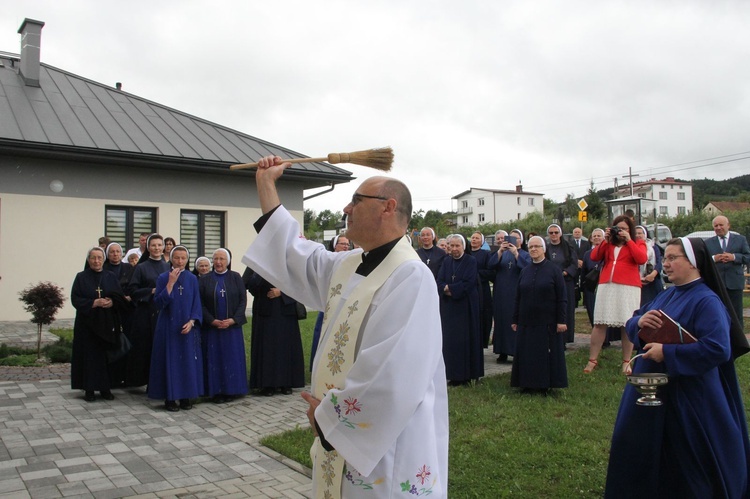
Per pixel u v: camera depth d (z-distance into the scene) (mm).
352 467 2127
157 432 6012
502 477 4629
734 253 9289
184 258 6988
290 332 7715
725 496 3201
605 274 8086
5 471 4875
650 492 3359
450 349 7656
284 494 4430
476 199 85750
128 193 15273
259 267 2646
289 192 17484
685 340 3320
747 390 6906
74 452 5367
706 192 110625
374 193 2344
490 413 6262
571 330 9852
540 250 7082
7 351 9867
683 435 3283
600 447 5188
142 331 7820
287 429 6125
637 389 3242
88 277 7215
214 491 4480
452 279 7746
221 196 16734
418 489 2117
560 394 7031
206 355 7223
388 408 1999
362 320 2213
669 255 3580
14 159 13758
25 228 13891
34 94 16109
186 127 17641
